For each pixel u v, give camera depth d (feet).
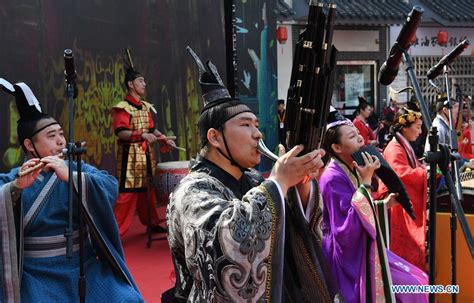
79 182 10.41
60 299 10.73
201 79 7.84
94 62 28.17
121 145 22.41
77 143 10.36
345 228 11.00
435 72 11.16
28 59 24.16
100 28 28.66
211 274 6.68
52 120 11.53
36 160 10.43
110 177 11.72
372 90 54.65
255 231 6.63
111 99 29.37
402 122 16.26
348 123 11.91
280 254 6.81
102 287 11.09
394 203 11.91
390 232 15.43
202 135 7.70
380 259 10.96
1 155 22.43
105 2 28.96
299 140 7.06
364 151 11.36
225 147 7.50
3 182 11.28
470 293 14.85
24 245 10.92
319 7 6.84
